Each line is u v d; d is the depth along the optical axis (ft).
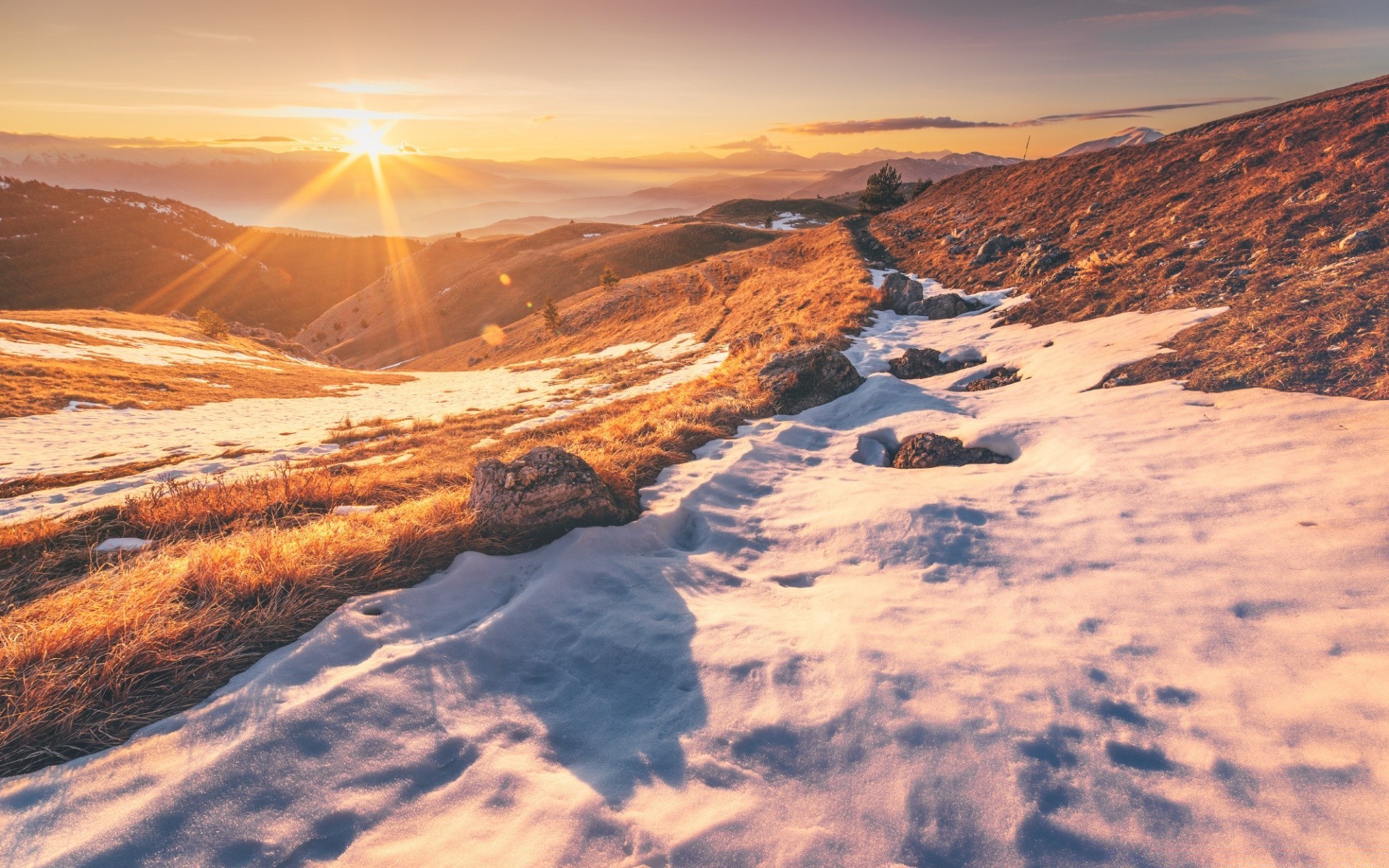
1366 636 10.71
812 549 17.62
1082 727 9.67
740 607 14.34
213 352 165.37
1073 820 8.14
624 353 139.54
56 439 58.90
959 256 86.99
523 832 8.18
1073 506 17.89
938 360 43.80
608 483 21.27
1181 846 7.71
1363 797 7.90
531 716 10.61
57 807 7.89
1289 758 8.66
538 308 364.38
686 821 8.38
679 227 410.93
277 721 9.49
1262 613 11.94
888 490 20.62
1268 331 28.07
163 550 15.81
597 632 13.07
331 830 8.04
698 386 47.52
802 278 122.21
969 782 8.74
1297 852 7.42
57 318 165.37
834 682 10.94
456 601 14.14
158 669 10.57
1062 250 64.34
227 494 21.88
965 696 10.41
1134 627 12.13
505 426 56.13
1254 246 43.04
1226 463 18.60
